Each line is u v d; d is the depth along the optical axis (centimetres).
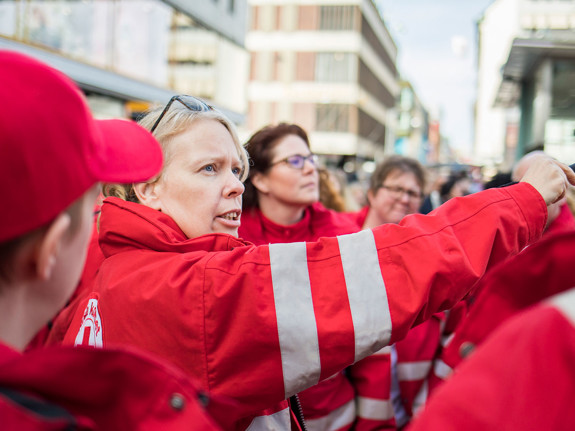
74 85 69
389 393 186
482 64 3109
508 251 106
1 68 61
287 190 215
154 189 130
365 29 3578
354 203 422
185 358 107
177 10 1345
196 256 112
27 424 54
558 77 1009
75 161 65
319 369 103
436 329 206
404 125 5262
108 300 115
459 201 109
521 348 55
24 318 69
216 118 132
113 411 65
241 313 104
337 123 3428
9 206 60
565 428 53
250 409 107
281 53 3453
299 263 107
